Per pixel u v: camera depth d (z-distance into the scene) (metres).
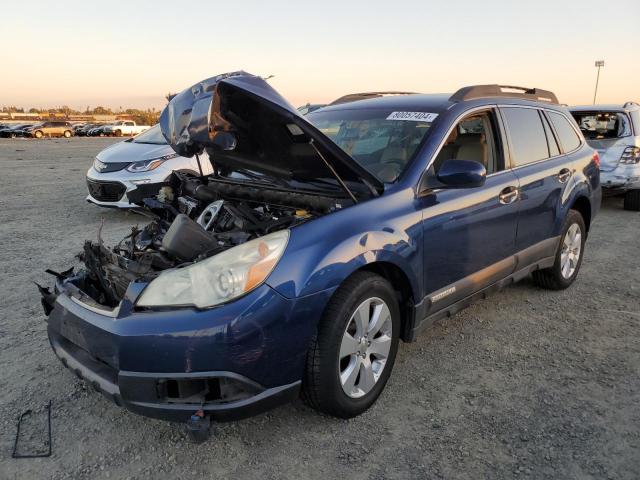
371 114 3.94
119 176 7.89
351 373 2.86
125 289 2.79
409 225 3.04
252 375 2.47
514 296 4.87
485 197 3.61
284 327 2.50
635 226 7.88
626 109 9.00
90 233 7.27
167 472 2.57
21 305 4.62
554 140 4.64
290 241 2.58
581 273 5.55
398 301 3.22
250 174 3.78
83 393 3.24
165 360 2.38
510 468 2.58
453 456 2.67
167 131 3.16
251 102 2.70
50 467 2.60
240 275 2.43
